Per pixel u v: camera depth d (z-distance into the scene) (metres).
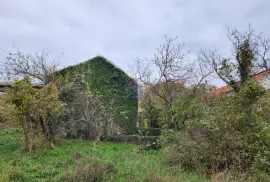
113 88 16.62
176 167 7.43
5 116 9.60
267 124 7.49
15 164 7.16
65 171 6.18
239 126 7.90
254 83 8.41
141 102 21.47
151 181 6.06
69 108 14.02
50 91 10.21
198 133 8.51
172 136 10.23
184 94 15.28
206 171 7.45
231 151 7.55
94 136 13.88
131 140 13.82
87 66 15.96
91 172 5.95
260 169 6.53
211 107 10.06
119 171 6.73
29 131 9.53
